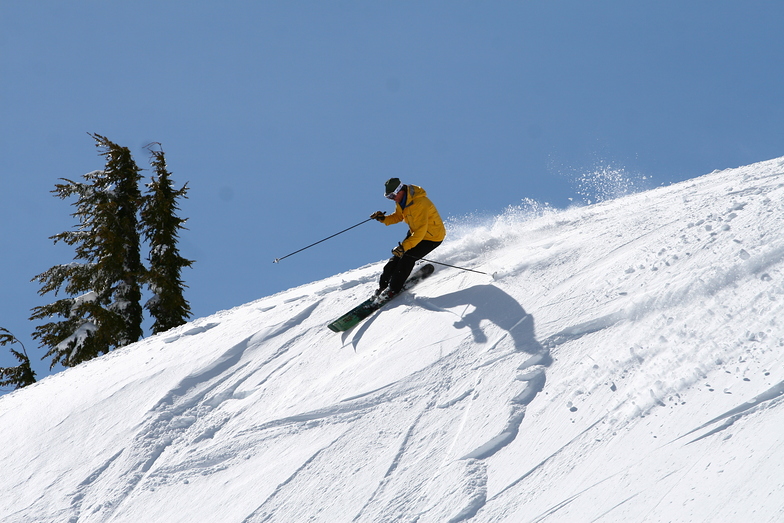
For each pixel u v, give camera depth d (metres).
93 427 5.34
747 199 5.14
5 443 5.58
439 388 4.25
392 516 3.33
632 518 2.63
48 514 4.37
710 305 3.77
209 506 3.99
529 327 4.46
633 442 3.06
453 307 5.26
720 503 2.45
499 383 4.03
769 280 3.71
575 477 3.04
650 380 3.41
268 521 3.67
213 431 4.84
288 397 4.92
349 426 4.25
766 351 3.15
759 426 2.73
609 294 4.45
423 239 5.93
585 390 3.62
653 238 5.14
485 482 3.30
